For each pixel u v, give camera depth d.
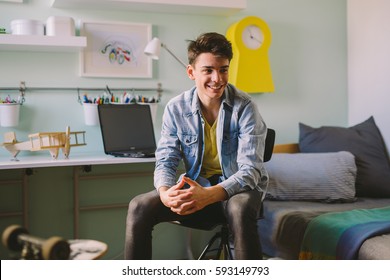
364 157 2.83
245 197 1.75
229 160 1.98
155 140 2.78
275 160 2.71
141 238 1.75
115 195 2.78
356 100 3.21
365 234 1.87
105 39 2.71
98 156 2.50
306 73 3.18
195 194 1.72
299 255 2.15
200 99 2.00
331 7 3.22
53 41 2.41
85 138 2.70
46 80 2.62
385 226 1.93
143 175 2.80
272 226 2.39
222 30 2.96
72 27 2.49
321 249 2.03
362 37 3.13
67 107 2.67
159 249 2.89
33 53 2.60
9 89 2.55
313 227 2.11
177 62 2.87
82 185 2.71
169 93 2.87
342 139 2.90
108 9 2.71
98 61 2.70
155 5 2.63
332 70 3.25
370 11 3.04
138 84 2.80
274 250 2.37
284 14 3.11
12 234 1.10
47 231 2.66
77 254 1.25
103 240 2.77
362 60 3.13
